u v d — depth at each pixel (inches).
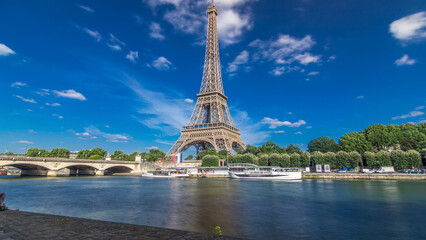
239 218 1680.6
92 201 2399.1
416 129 7101.4
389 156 5605.3
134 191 3245.6
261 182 4815.5
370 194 2817.4
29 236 718.5
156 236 732.7
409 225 1520.7
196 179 5989.2
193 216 1734.7
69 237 713.6
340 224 1536.7
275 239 1256.8
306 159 6107.3
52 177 6146.7
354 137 6712.6
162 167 7711.6
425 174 4849.9
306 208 2028.8
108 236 728.3
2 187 3688.5
